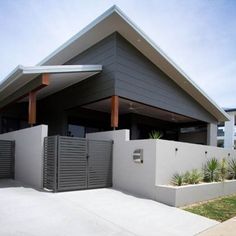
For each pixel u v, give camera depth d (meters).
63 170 8.40
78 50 12.12
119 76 10.45
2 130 13.44
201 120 16.02
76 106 11.88
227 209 7.59
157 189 8.05
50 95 13.67
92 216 5.93
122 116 15.84
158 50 11.48
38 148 9.14
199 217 6.48
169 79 13.36
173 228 5.52
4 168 10.96
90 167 9.16
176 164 9.11
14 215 5.65
